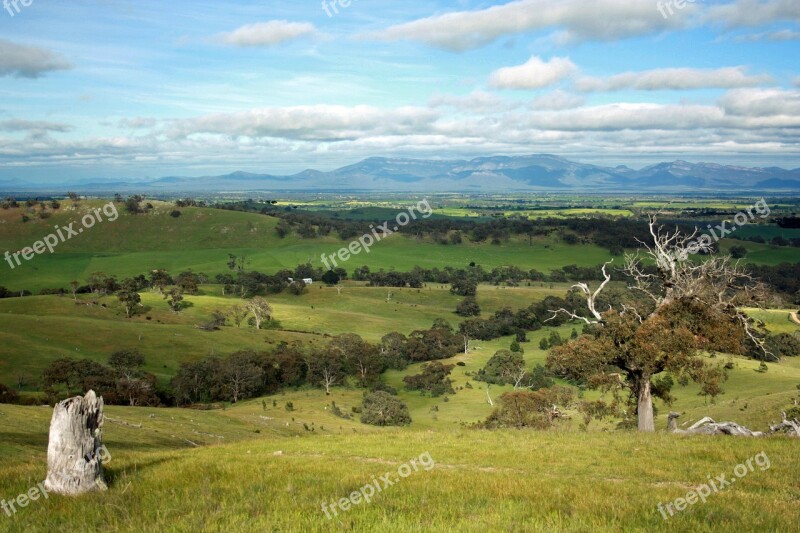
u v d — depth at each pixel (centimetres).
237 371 10538
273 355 12162
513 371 11631
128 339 12650
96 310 15650
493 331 15850
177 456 1873
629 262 3647
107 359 11306
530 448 2008
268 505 1190
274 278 19962
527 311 16850
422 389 11650
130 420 5391
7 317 13062
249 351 11706
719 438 2150
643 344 3069
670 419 2777
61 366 9625
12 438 3244
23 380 9938
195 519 1074
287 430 7188
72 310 15400
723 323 3272
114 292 17900
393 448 2050
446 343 14500
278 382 11875
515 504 1215
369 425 8831
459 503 1227
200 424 6166
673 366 3127
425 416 9650
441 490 1344
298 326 16175
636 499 1256
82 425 1275
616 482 1491
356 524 1070
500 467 1709
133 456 1844
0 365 10356
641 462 1722
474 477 1506
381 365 12544
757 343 3381
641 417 3281
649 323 3197
